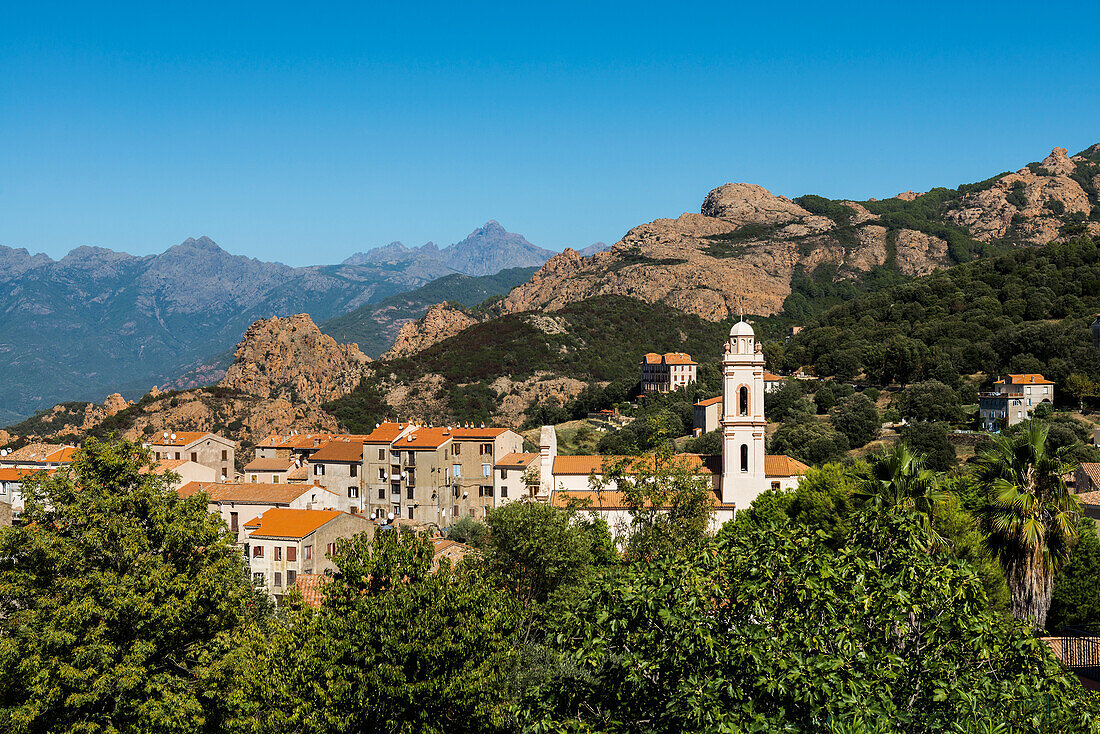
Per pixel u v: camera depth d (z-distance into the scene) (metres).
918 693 35.78
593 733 37.06
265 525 99.31
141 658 48.28
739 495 112.25
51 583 51.56
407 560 54.88
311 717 46.53
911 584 38.84
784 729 33.12
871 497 65.12
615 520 113.19
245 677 50.44
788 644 35.47
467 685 47.41
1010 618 46.75
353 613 49.97
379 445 147.38
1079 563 71.19
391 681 46.75
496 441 149.88
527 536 75.44
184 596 51.91
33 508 53.56
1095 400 198.38
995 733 33.09
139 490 54.25
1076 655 58.75
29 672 47.31
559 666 56.69
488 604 54.31
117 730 47.03
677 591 38.25
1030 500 53.16
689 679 35.25
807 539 41.03
